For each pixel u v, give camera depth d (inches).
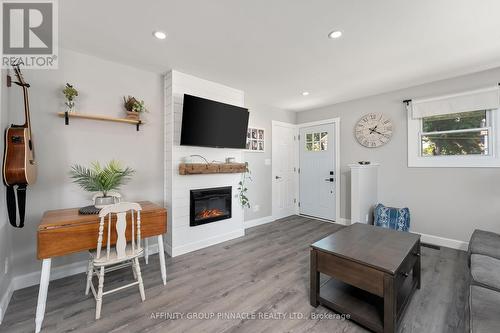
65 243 67.0
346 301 69.6
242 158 142.0
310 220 176.1
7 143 68.4
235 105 135.2
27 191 84.1
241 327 62.5
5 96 73.2
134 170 108.2
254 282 85.7
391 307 56.2
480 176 111.0
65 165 91.0
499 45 85.6
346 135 161.9
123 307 70.7
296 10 66.6
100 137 98.9
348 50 90.2
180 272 93.5
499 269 60.6
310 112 185.0
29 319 65.9
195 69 109.4
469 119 114.7
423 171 127.8
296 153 193.6
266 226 160.2
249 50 90.7
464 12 66.5
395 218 127.6
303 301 74.4
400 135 136.0
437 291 79.0
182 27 75.4
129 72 106.3
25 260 83.7
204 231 121.9
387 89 136.0
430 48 88.3
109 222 68.6
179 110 113.0
